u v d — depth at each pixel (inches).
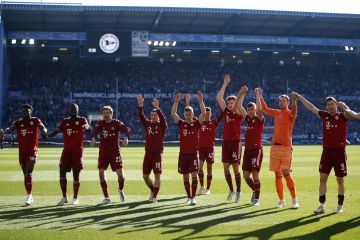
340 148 366.9
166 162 870.4
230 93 2222.0
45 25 1907.0
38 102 2064.5
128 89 2159.2
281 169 396.2
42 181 581.3
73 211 373.7
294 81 2321.6
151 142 430.6
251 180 421.1
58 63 2223.2
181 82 2228.1
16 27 1909.4
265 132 2075.5
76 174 416.2
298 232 298.0
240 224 321.7
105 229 305.4
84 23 1904.5
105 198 418.9
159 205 406.9
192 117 424.5
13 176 632.4
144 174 436.5
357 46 2134.6
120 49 1913.1
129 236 286.5
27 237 284.0
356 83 2369.6
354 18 1905.8
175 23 1948.8
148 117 2062.0
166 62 2316.7
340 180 369.1
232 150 440.5
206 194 481.4
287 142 397.1
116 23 1914.4
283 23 1984.5
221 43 2086.6
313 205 404.8
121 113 2078.0
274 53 2279.8
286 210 378.9
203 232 297.3
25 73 2153.1
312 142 2039.9
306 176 643.5
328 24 2000.5
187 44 2070.6
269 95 2241.6
